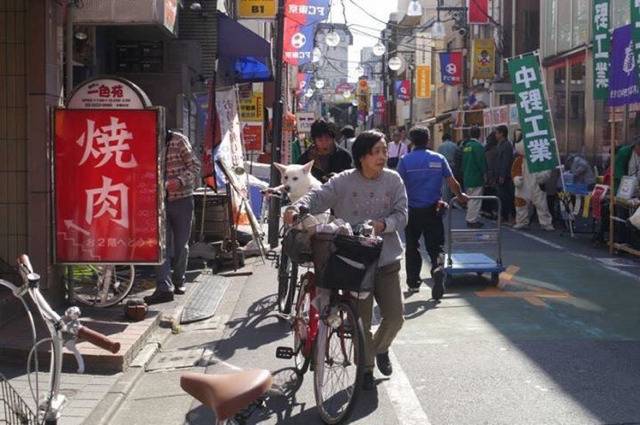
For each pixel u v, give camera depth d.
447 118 39.56
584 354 6.76
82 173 7.53
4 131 7.65
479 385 5.95
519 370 6.31
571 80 21.50
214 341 7.40
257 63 19.02
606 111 18.47
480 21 28.80
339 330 5.18
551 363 6.50
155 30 12.46
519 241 14.18
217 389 3.04
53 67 7.76
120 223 7.56
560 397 5.66
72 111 7.49
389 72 57.25
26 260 3.86
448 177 9.32
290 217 5.29
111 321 7.50
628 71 11.48
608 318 8.11
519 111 15.12
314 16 18.53
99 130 7.50
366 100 58.38
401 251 5.64
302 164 8.70
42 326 7.08
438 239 9.33
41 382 5.79
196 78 14.35
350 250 4.96
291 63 19.12
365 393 5.78
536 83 14.97
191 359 6.82
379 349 5.77
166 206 8.98
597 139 19.17
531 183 15.85
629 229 12.45
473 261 10.08
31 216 7.59
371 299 5.66
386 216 5.56
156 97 12.96
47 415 3.66
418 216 9.27
